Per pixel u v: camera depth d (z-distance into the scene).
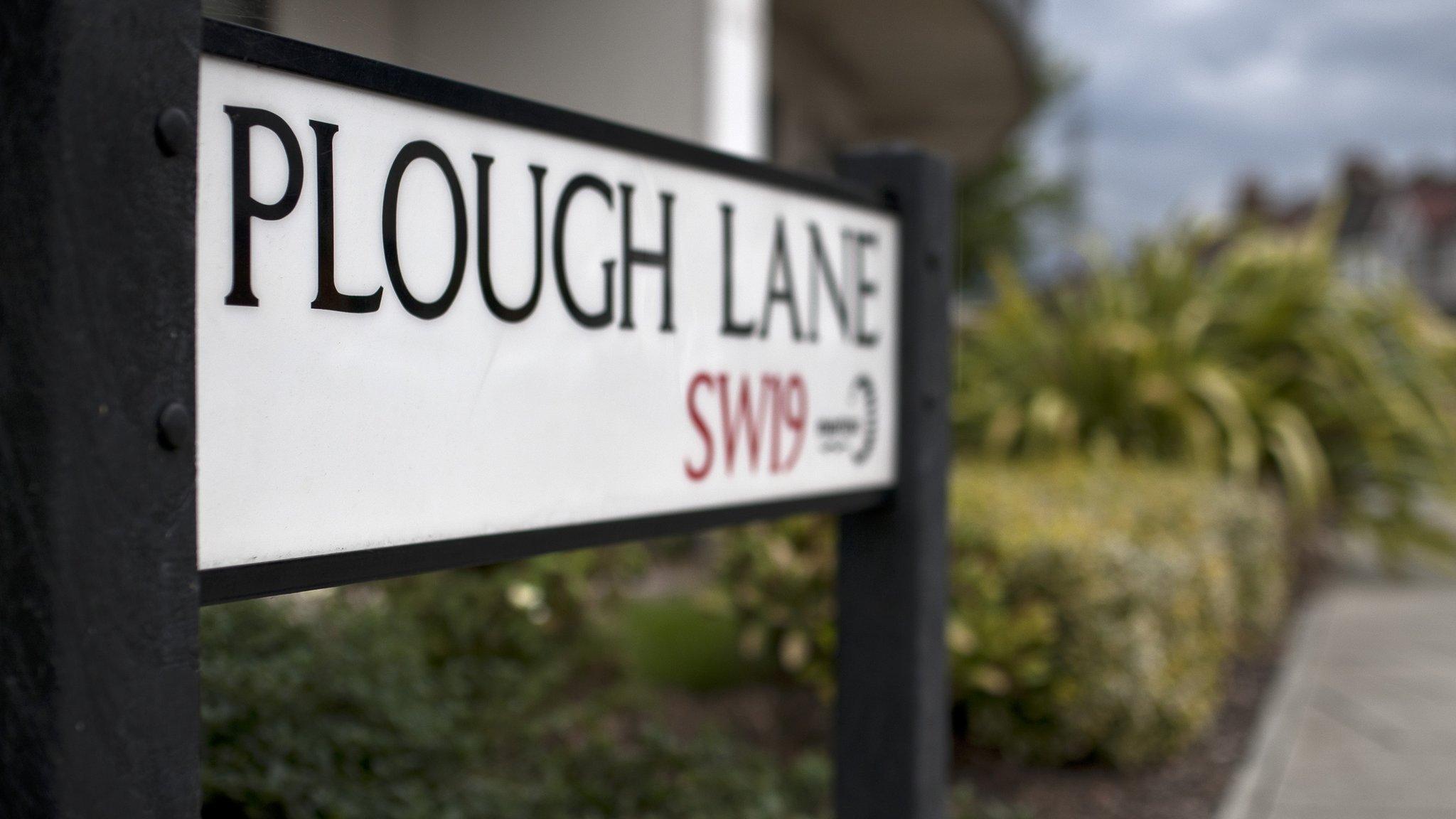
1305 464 6.48
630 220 1.21
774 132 10.36
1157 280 7.47
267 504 0.89
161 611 0.80
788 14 8.84
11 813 0.75
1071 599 3.50
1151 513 4.24
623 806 2.89
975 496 4.06
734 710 4.09
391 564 0.98
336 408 0.94
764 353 1.41
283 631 2.68
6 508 0.74
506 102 1.07
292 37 0.99
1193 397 6.75
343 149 0.94
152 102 0.78
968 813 3.15
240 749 2.25
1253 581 5.28
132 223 0.78
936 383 1.70
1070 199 24.31
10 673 0.75
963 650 3.37
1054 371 7.10
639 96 5.08
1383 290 7.58
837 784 1.71
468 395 1.04
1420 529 7.38
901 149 1.66
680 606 5.25
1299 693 4.70
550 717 3.68
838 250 1.54
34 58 0.73
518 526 1.09
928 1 8.21
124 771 0.78
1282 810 3.34
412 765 2.60
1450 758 3.85
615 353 1.20
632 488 1.22
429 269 1.01
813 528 3.69
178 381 0.81
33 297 0.74
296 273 0.91
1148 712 3.57
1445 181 50.31
